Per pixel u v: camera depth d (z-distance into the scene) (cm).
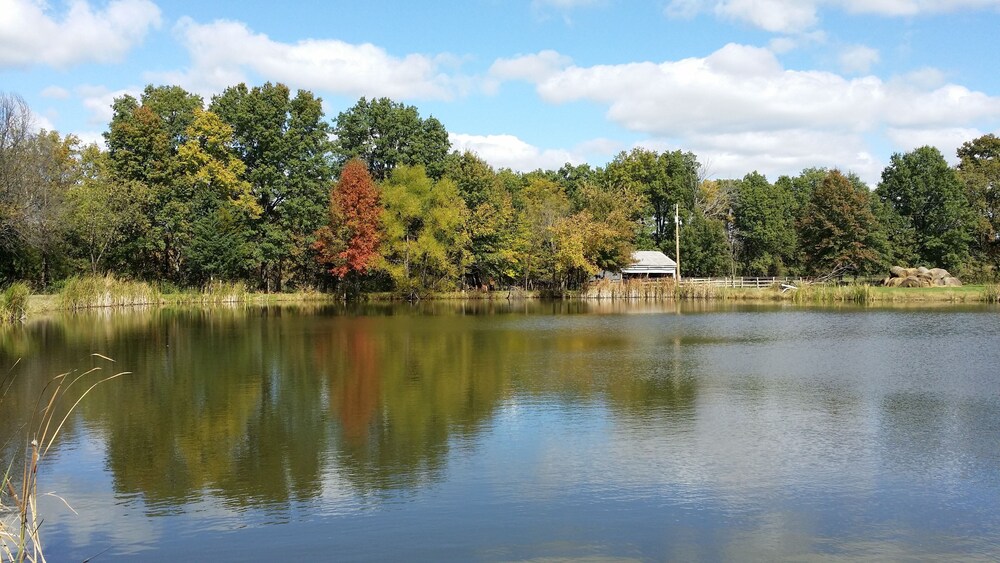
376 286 7544
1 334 3375
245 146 6850
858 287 6494
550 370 2331
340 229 6756
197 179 6438
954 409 1733
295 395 1908
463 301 7012
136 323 4031
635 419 1638
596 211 8844
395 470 1263
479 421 1616
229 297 6288
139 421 1616
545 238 8175
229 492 1157
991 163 9406
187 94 6950
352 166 6825
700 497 1128
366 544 956
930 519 1043
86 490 1171
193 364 2450
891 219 8900
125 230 5947
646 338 3312
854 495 1140
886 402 1816
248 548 948
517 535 982
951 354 2686
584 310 5453
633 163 10412
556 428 1552
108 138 6438
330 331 3641
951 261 8438
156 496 1142
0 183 4744
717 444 1420
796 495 1140
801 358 2603
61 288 5378
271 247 6556
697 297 6994
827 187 8238
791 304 6088
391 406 1772
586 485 1182
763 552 933
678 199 10338
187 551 941
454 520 1035
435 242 7075
